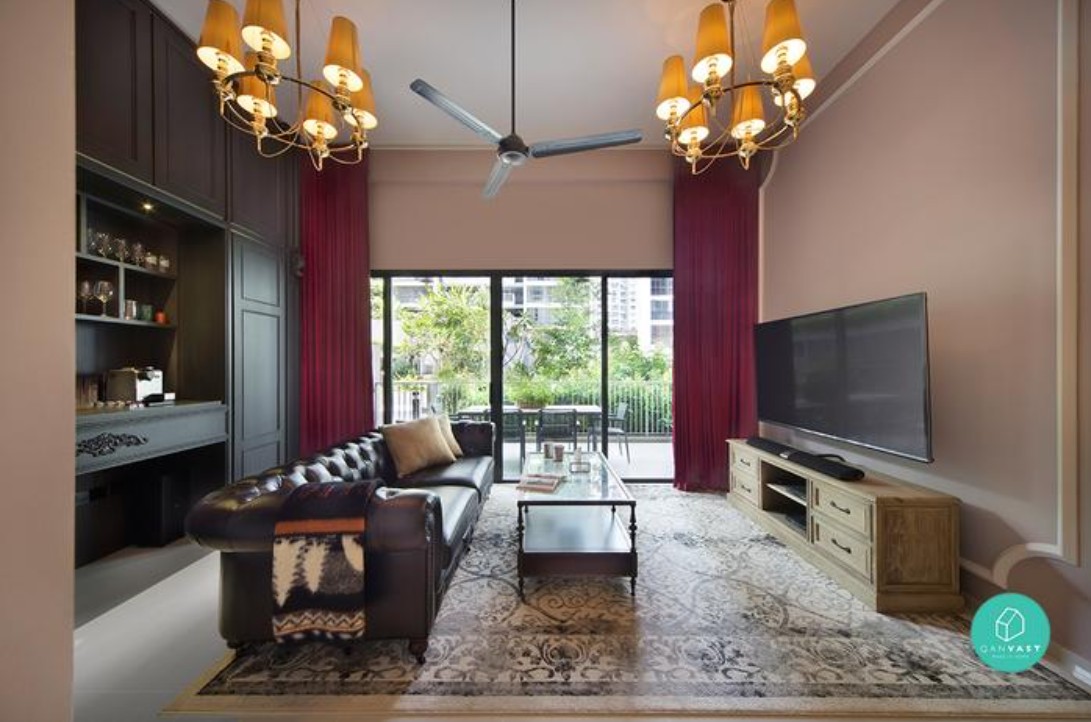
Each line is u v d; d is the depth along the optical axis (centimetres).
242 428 310
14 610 75
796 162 338
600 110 338
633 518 216
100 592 223
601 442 428
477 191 410
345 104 181
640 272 416
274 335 350
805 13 245
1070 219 162
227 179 297
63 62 83
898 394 214
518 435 427
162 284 291
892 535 201
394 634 162
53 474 80
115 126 217
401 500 160
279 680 158
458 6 237
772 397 320
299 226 385
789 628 188
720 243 391
